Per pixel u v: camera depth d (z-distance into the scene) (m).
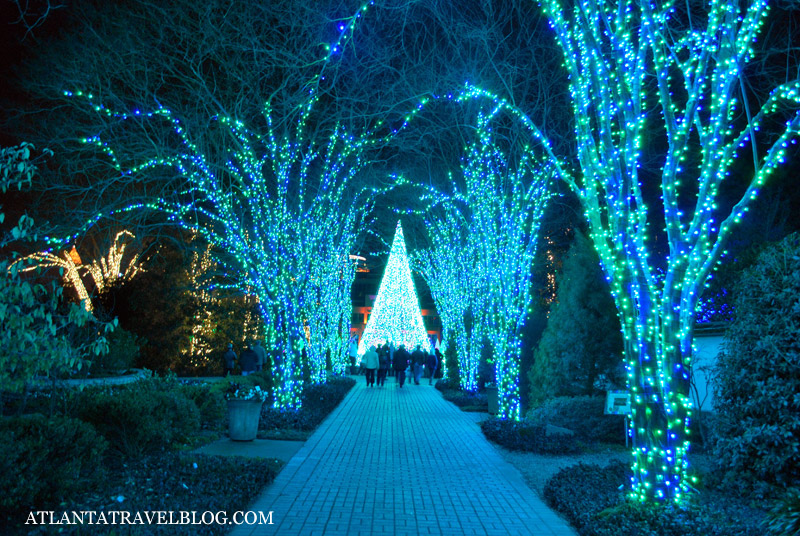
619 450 11.52
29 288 5.82
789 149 15.00
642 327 6.67
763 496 7.54
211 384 15.12
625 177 6.96
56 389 9.77
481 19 12.92
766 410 7.91
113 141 14.58
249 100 14.52
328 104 16.17
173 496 6.96
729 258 14.20
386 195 26.16
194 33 13.28
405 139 17.39
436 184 20.52
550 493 7.61
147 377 13.80
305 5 12.94
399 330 34.28
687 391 6.65
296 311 16.30
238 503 6.85
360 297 73.25
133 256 31.09
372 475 9.06
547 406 12.79
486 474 9.30
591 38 7.02
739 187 15.23
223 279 31.03
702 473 8.73
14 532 5.73
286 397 15.56
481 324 21.97
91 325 14.77
